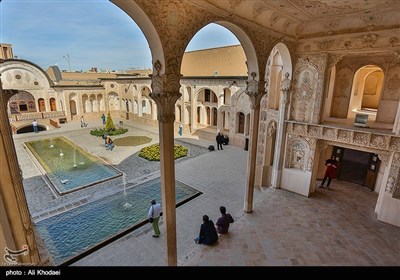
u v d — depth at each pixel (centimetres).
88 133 2364
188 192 1126
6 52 2489
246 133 1836
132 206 1012
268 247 727
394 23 745
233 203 1029
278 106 1113
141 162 1557
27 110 2619
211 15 573
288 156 1061
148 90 2742
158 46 491
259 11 694
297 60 964
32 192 1144
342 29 840
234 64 2031
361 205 966
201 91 2239
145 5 440
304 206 954
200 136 2192
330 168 1090
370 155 1092
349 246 732
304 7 714
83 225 880
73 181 1262
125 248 762
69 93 2836
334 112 1181
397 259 684
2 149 378
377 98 1457
